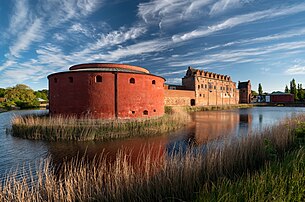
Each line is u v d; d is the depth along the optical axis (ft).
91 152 39.09
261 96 311.47
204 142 46.83
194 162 20.51
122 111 68.95
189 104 179.93
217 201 13.42
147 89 75.82
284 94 282.36
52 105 74.23
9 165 32.09
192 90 189.57
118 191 16.67
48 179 17.89
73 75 67.62
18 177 26.61
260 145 26.45
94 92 66.59
